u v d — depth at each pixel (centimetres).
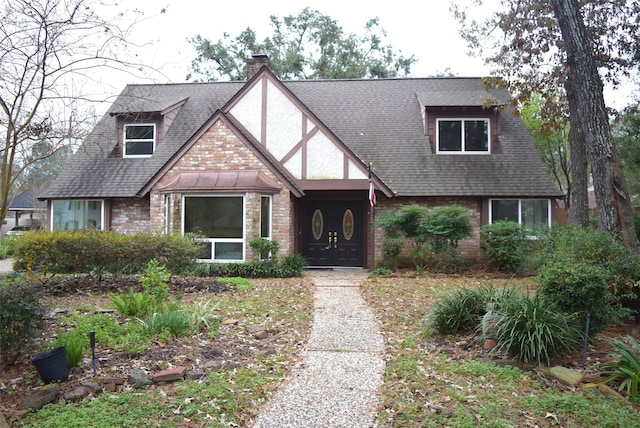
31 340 575
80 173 1798
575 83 990
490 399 514
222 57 3447
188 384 553
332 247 1723
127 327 719
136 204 1742
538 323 617
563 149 3102
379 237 1661
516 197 1638
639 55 1580
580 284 662
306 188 1564
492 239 1461
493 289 764
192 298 1033
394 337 765
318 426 473
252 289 1168
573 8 982
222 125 1524
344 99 2014
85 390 520
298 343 742
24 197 3506
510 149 1778
